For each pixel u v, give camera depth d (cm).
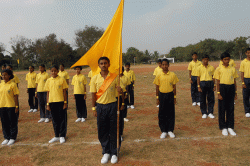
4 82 461
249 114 582
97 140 462
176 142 425
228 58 454
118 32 373
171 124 458
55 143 455
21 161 374
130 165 338
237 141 414
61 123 462
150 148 402
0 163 368
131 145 422
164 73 445
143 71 2555
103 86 352
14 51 5416
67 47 5106
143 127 538
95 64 400
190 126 527
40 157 386
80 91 605
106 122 363
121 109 425
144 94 1059
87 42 5194
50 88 464
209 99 604
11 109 456
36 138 493
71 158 376
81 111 621
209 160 342
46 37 4828
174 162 341
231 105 456
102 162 350
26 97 1126
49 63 4594
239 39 4900
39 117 695
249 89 574
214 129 495
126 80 546
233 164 325
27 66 5625
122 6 369
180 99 875
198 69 605
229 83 453
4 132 465
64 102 465
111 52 373
